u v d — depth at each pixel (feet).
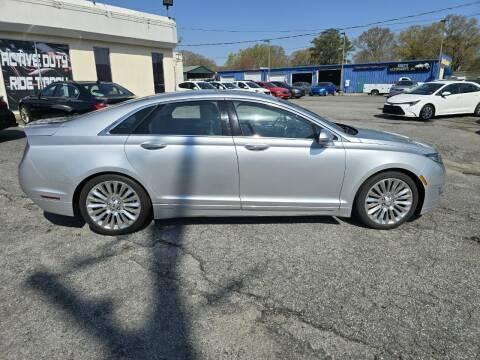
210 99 11.18
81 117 11.55
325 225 12.28
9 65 39.93
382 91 136.77
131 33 51.80
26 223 12.51
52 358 6.59
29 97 32.35
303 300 8.29
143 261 10.00
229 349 6.83
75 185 10.94
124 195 11.32
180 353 6.73
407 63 136.98
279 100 11.64
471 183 17.54
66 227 12.19
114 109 11.29
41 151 10.91
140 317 7.72
